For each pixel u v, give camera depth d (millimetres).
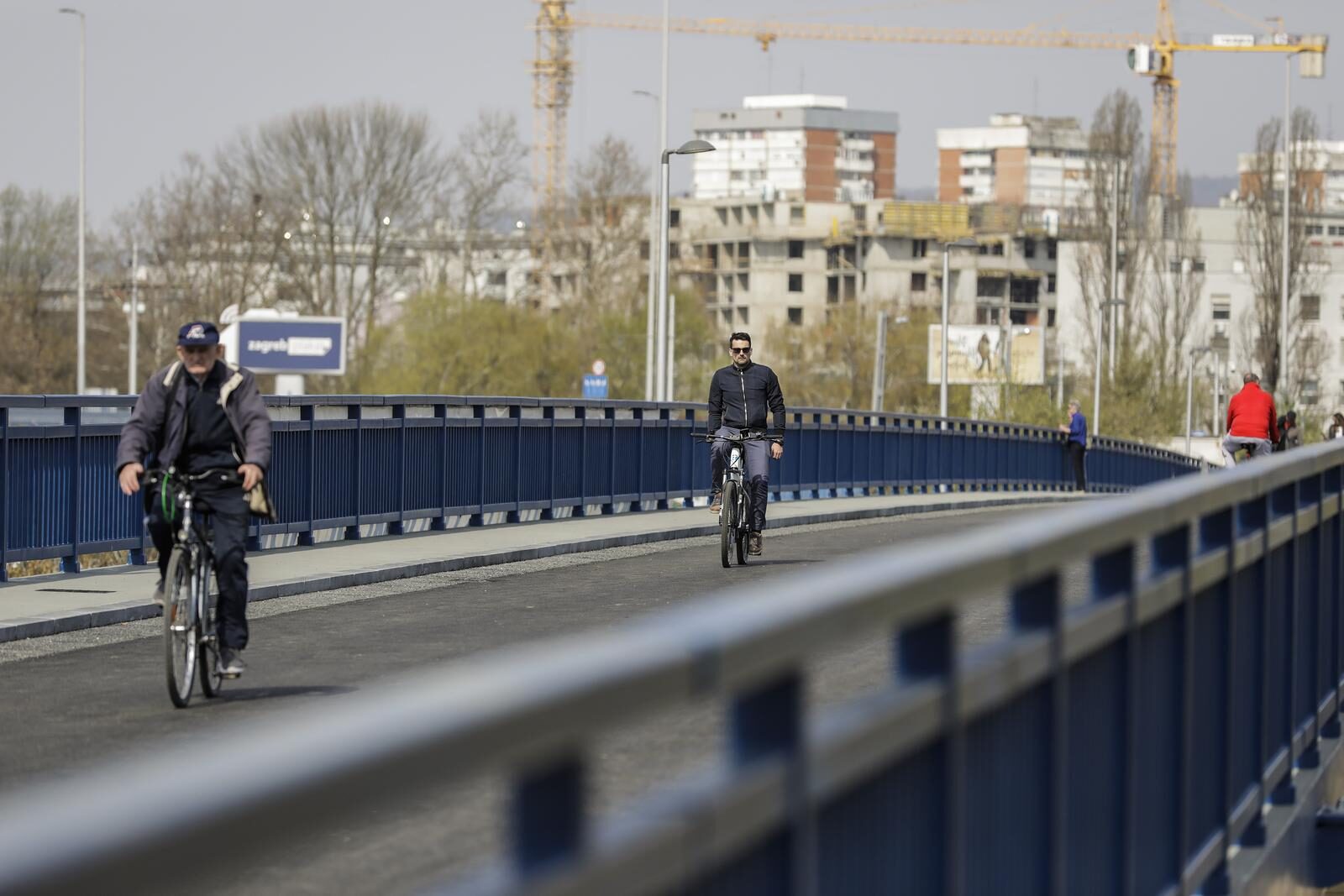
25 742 25125
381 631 38219
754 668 6516
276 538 54500
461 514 64938
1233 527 17797
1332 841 23125
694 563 55438
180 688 28141
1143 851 14555
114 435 48875
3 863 3492
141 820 3736
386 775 4426
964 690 9539
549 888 5281
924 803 9188
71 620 38438
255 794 3996
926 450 116562
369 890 16531
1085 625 12281
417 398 61938
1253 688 19703
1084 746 12672
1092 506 12922
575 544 59969
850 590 7516
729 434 54250
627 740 22734
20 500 45125
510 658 5520
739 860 6758
